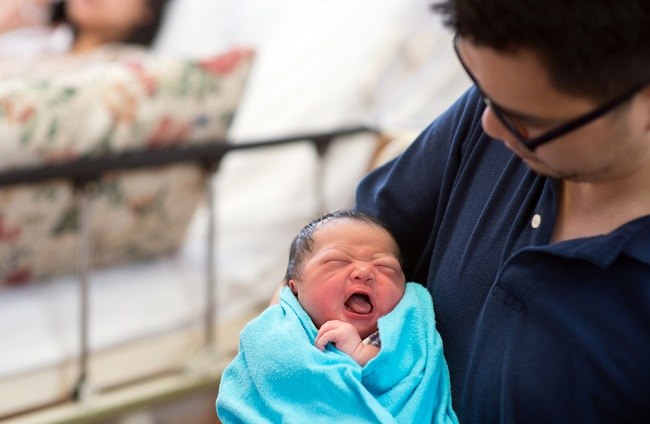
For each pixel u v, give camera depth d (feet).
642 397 3.04
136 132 6.91
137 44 10.05
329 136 7.65
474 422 3.47
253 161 8.29
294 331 3.85
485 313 3.37
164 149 7.04
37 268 7.13
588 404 3.12
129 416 7.04
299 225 7.88
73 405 6.85
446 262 3.72
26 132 6.54
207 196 7.27
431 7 3.02
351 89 8.30
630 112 2.71
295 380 3.71
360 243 4.11
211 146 7.06
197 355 7.29
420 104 8.32
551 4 2.51
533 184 3.39
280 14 9.96
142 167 6.74
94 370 6.98
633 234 2.97
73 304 7.13
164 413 7.34
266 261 7.72
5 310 6.97
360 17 8.70
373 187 4.31
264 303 7.65
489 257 3.50
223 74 7.11
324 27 8.89
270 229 7.88
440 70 8.37
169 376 7.22
